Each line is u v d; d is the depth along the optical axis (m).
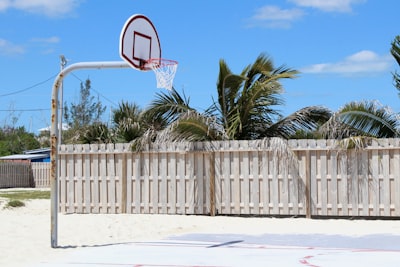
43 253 11.02
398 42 18.08
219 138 17.98
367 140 15.57
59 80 11.55
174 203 16.94
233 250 11.01
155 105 19.16
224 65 18.48
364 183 15.64
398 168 15.42
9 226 14.98
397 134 16.61
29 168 40.03
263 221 15.62
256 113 19.09
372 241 12.10
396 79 18.25
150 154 17.16
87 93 63.28
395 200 15.43
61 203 17.83
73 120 62.03
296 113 18.58
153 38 13.62
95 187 17.53
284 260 9.87
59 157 17.88
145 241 12.41
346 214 15.73
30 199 23.92
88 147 17.59
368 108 16.41
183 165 16.89
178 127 17.06
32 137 65.00
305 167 16.02
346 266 9.27
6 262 10.20
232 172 16.53
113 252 10.91
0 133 65.75
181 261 9.81
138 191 17.20
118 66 11.66
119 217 16.41
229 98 19.22
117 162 17.41
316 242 12.04
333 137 16.61
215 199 16.64
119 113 20.70
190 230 14.21
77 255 10.62
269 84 18.28
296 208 16.03
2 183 37.72
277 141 16.06
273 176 16.22
